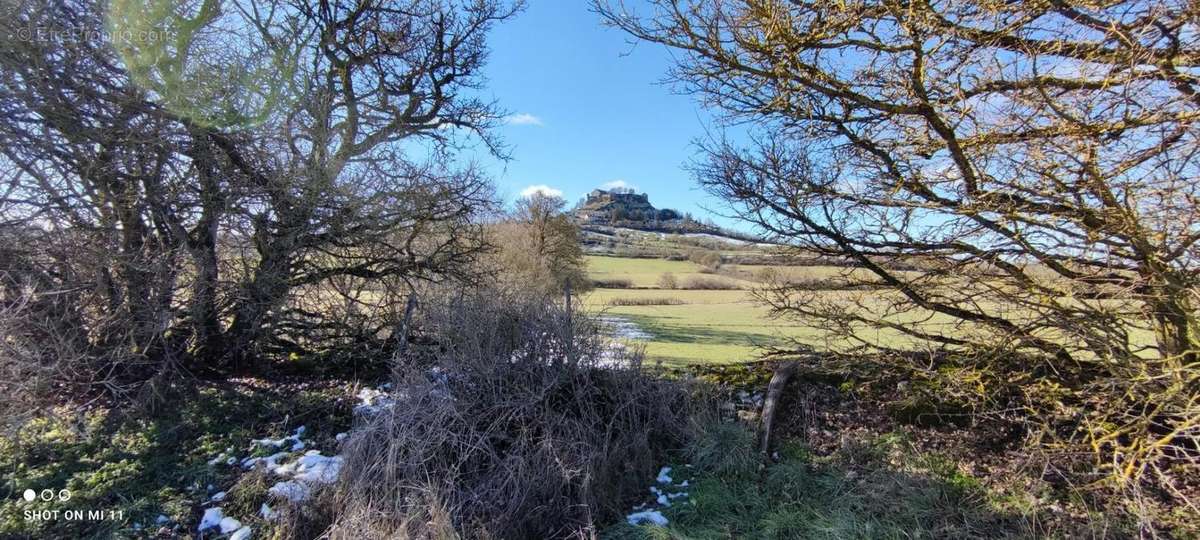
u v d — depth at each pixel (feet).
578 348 16.88
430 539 11.86
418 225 24.47
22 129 16.31
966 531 12.22
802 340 23.91
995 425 15.65
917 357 17.13
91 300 17.52
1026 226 13.35
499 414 15.07
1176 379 11.51
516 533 12.72
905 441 15.78
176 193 18.67
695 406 17.63
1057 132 12.53
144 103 18.10
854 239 16.69
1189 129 11.41
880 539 12.22
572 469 13.88
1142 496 12.05
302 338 23.86
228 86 19.22
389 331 24.00
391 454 13.12
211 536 12.24
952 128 14.10
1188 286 11.63
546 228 72.95
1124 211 11.93
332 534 11.84
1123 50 12.01
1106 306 13.28
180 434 16.88
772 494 14.38
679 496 14.58
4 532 11.82
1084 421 13.30
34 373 15.16
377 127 26.73
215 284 20.02
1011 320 14.79
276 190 20.24
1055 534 11.88
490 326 16.29
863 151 16.44
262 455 15.80
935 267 15.57
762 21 15.03
